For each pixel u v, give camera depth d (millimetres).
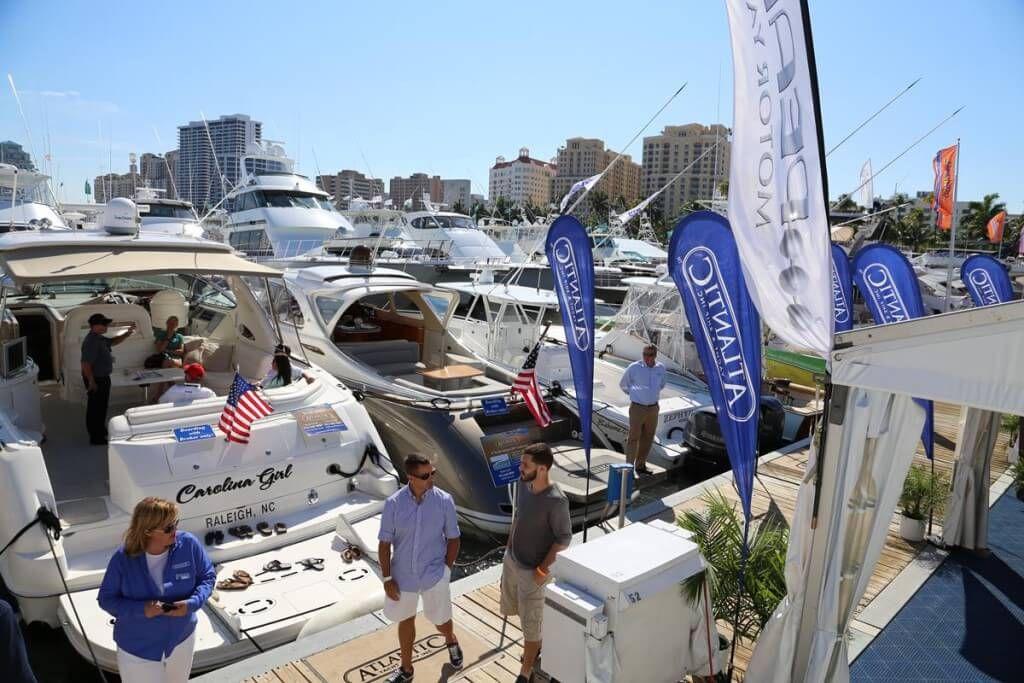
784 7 3115
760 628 4078
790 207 3209
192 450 5645
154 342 8016
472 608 5070
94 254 6359
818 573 3484
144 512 3324
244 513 5844
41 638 5074
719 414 3967
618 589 3410
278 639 4750
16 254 6113
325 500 6352
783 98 3178
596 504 7340
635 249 33719
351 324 11234
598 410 9562
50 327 8570
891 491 3359
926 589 5621
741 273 3840
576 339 5547
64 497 5762
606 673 3430
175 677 3514
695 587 3773
